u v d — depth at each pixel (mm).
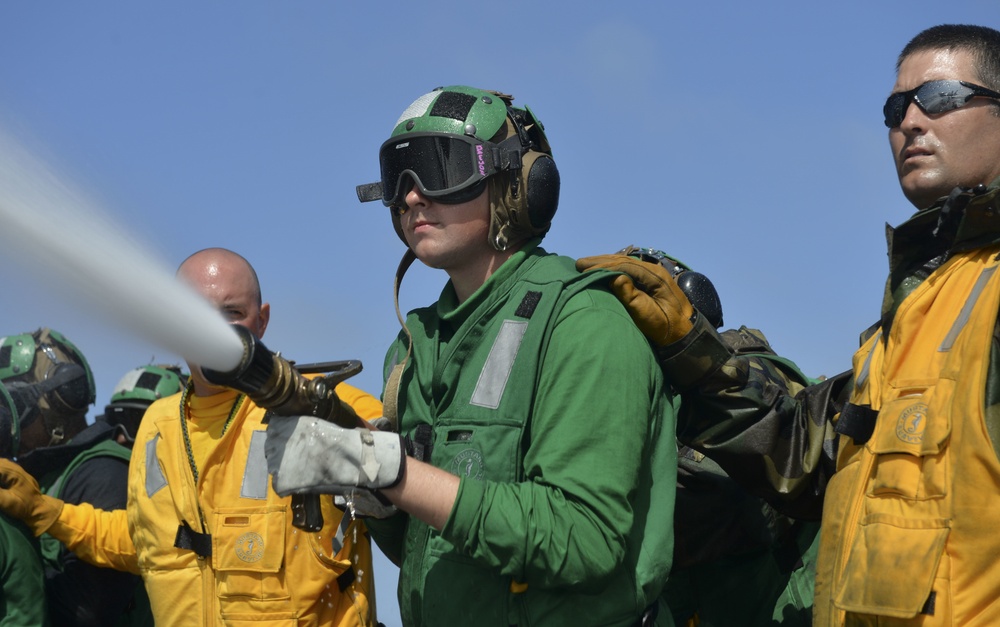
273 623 3566
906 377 2633
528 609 2738
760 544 3812
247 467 3680
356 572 3672
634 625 2830
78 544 4406
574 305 2824
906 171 2820
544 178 3008
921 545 2453
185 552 3748
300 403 2500
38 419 5074
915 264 2822
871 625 2541
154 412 3951
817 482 3180
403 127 3008
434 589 2859
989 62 2766
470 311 2990
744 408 3158
